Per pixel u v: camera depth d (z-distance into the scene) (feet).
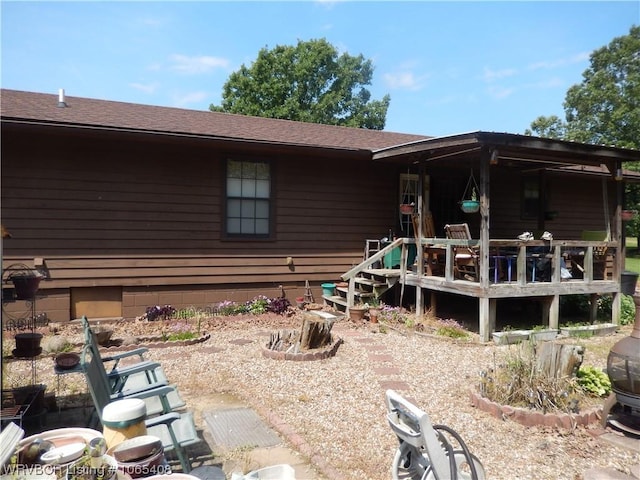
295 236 31.76
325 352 20.27
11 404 12.28
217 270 29.53
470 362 20.13
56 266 25.72
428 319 27.76
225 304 29.01
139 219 27.50
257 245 30.66
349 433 12.66
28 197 25.08
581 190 43.55
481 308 24.03
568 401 14.02
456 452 9.16
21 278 15.05
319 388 16.38
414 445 8.67
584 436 12.93
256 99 100.73
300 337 21.58
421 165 28.63
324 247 32.68
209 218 29.25
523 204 40.32
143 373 14.69
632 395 12.92
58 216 25.72
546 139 24.34
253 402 15.02
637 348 12.99
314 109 100.78
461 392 16.26
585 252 28.32
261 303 29.55
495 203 39.17
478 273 26.35
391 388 16.52
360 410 14.39
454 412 14.39
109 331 21.80
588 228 43.91
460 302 36.29
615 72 112.88
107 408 9.02
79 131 23.81
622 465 11.34
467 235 25.50
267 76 101.14
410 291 34.27
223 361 19.63
